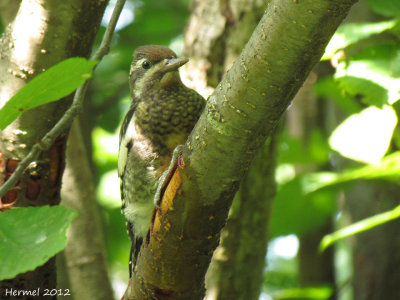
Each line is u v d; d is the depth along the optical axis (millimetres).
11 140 6488
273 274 14188
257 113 4711
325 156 12188
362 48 7301
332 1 4152
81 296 9539
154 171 7480
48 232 4277
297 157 12133
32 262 4109
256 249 8797
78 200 9633
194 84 8773
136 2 14188
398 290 10195
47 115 6457
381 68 6727
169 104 7523
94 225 9703
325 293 11094
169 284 5816
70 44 6430
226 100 4781
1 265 4121
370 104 6594
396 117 7180
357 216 10609
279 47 4418
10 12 8219
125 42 13961
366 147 6605
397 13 7441
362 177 8336
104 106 13344
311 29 4297
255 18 8859
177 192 5238
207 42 8891
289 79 4551
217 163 5008
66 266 10406
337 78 6789
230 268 8734
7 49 6484
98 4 6449
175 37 14023
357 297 10578
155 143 7504
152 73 7977
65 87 4250
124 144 7879
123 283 16031
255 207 8711
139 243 7910
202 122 4992
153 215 5574
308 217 10766
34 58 6395
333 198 10508
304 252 12266
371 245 10453
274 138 8633
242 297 8781
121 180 8219
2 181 6562
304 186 10312
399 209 7832
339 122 10984
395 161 8148
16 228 4316
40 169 6594
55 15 6328
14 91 6473
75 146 9703
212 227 5402
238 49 8820
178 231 5398
